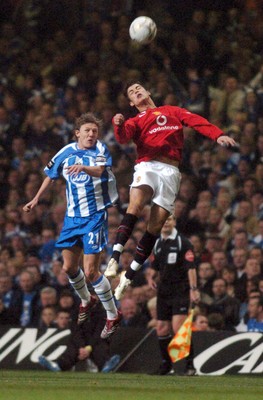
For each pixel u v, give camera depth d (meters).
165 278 42.81
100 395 25.41
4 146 65.50
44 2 71.44
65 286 50.19
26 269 50.09
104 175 35.22
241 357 42.78
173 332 44.19
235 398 25.28
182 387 29.55
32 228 58.91
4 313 49.62
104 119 63.66
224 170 59.78
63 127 64.81
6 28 71.25
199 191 58.97
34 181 60.97
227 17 68.56
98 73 67.19
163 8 70.00
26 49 70.44
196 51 66.25
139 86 34.00
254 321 46.38
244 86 64.00
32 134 65.38
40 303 49.50
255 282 47.81
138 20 35.41
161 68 66.81
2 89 67.81
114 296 34.16
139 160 33.34
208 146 61.19
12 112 66.69
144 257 33.19
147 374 42.81
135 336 44.00
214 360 42.94
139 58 67.00
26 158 64.75
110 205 35.47
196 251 52.28
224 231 56.25
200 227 56.28
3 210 60.31
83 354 43.28
